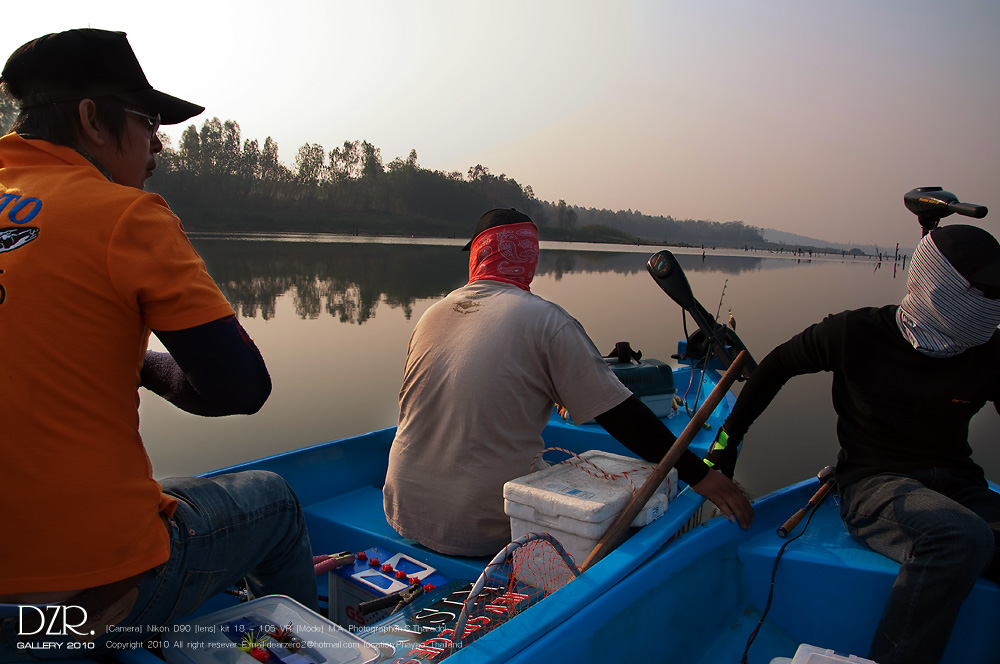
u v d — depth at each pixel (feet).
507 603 5.57
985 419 19.44
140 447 3.98
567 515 5.70
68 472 3.58
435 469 6.84
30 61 4.05
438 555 6.98
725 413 10.84
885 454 6.40
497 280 7.34
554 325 6.64
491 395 6.56
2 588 3.58
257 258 100.83
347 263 95.55
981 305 5.60
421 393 7.04
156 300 3.77
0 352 3.49
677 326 39.96
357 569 6.89
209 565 4.37
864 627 5.98
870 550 6.31
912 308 6.06
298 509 5.27
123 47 4.24
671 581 5.63
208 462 15.64
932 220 6.66
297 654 4.27
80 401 3.62
